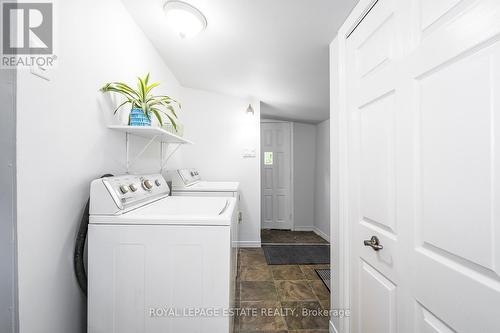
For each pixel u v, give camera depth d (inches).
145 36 69.0
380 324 40.5
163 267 38.8
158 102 58.9
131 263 38.9
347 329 52.7
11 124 29.6
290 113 147.7
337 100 58.5
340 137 54.7
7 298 29.9
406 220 33.8
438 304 28.1
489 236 22.5
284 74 90.5
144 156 70.6
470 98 24.3
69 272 39.5
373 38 42.7
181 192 86.0
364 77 45.9
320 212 159.6
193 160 123.6
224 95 126.0
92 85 44.9
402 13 34.7
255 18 57.1
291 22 57.5
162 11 58.5
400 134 35.1
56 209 36.6
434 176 29.0
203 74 99.0
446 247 27.1
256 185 128.2
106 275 38.7
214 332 38.5
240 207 127.1
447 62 27.0
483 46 23.0
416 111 32.0
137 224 38.9
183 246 38.9
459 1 25.6
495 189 22.0
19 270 30.6
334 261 60.3
